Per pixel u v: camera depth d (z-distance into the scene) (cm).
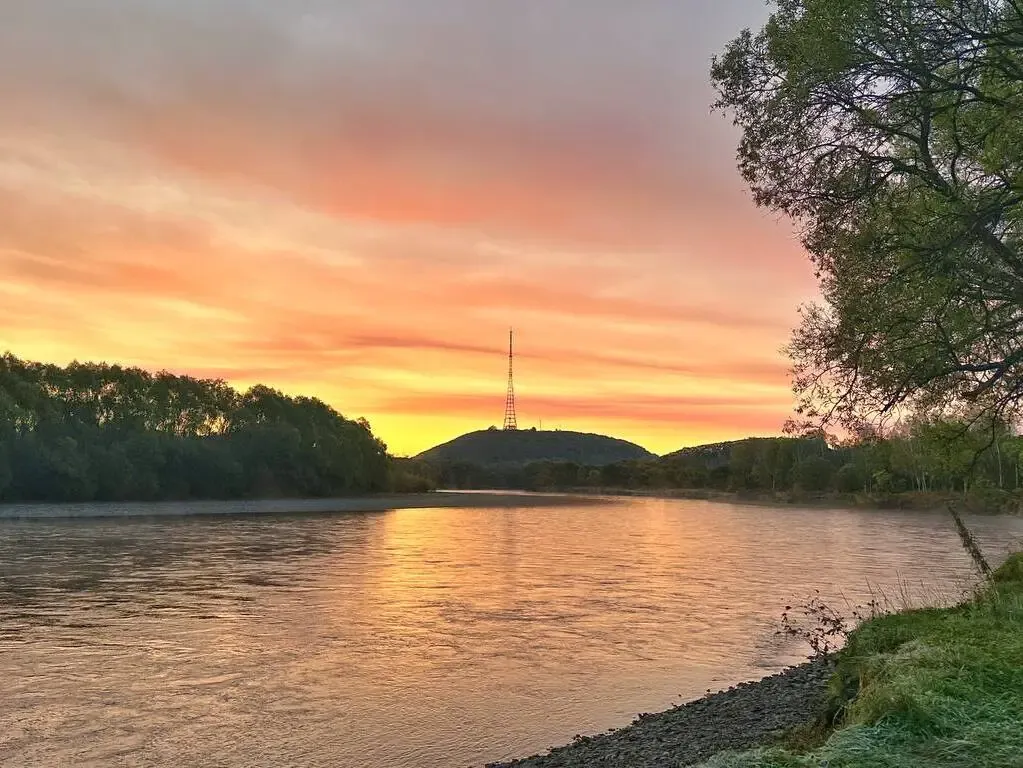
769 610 2758
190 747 1344
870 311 1193
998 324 1217
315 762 1278
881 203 1240
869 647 917
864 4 1073
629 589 3312
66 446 9594
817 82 1158
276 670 1862
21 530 6425
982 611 1020
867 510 10956
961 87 1091
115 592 3064
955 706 609
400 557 4669
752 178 1306
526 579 3653
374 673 1845
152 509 9625
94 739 1380
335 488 14600
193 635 2248
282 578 3578
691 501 16388
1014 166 1091
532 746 1347
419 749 1338
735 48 1277
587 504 14588
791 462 15338
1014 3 1013
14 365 10756
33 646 2080
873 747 551
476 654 2052
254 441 12938
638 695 1666
